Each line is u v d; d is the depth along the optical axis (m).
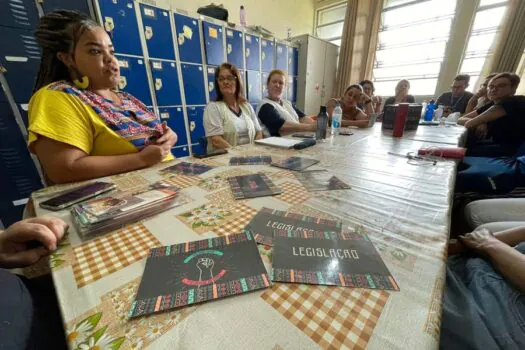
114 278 0.33
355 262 0.35
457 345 0.42
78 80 0.91
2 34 1.46
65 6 1.66
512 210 0.91
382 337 0.24
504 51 3.16
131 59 2.06
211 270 0.33
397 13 4.00
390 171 0.80
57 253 0.39
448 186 0.67
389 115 1.67
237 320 0.26
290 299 0.28
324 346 0.23
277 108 1.99
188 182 0.71
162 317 0.26
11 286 0.38
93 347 0.23
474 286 0.53
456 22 3.49
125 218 0.48
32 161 1.66
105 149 0.89
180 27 2.33
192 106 2.62
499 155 1.81
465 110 2.99
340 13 4.66
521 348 0.39
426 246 0.39
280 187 0.66
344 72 4.49
